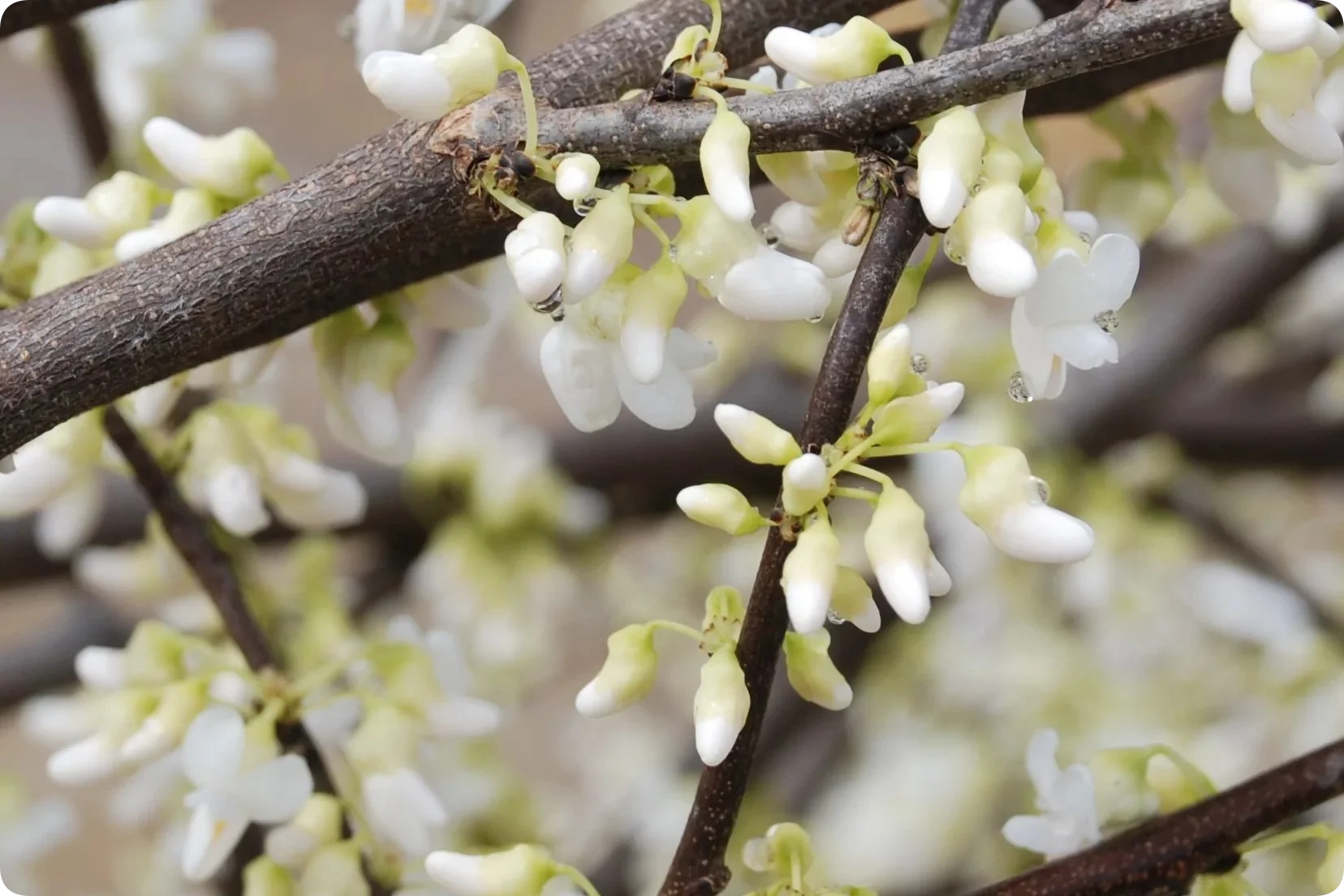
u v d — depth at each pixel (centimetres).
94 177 59
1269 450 83
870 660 86
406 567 78
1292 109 42
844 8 45
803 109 41
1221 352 88
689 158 41
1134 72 46
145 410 47
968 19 43
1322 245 76
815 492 40
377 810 47
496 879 43
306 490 48
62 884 121
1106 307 41
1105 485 81
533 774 123
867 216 41
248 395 51
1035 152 42
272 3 158
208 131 96
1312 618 83
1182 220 69
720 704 41
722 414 41
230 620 49
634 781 93
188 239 43
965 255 41
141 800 58
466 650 79
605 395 42
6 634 116
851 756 92
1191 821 44
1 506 46
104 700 47
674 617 99
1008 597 89
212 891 57
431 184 42
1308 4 42
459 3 45
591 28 44
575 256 41
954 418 79
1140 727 85
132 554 60
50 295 43
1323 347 88
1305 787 44
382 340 46
